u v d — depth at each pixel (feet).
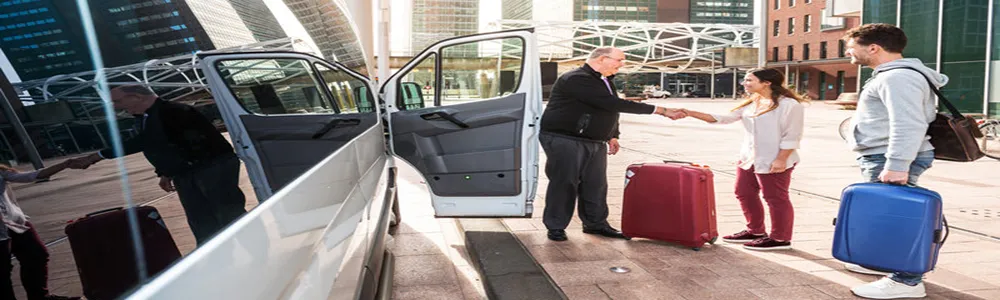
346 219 6.42
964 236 16.22
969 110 51.06
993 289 11.93
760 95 14.51
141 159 2.67
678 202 14.89
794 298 11.53
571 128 15.31
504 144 15.12
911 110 10.48
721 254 14.61
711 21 355.56
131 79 2.76
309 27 8.09
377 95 14.93
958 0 51.37
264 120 4.83
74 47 2.40
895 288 11.31
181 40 3.47
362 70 16.08
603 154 16.11
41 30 2.25
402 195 22.98
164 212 2.72
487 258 13.73
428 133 15.46
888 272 11.45
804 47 171.83
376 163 11.43
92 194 2.31
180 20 3.49
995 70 48.83
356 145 8.50
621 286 12.26
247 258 3.08
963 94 51.52
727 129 55.83
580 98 14.99
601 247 15.25
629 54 209.36
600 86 15.03
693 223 14.76
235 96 4.32
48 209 2.11
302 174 4.93
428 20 318.24
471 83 15.29
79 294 2.18
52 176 2.15
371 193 9.43
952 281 12.48
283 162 4.87
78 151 2.28
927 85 10.61
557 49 187.83
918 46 55.52
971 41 50.57
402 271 13.74
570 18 347.15
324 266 4.96
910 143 10.52
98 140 2.41
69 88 2.31
